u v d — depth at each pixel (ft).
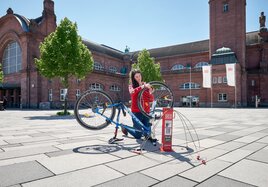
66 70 52.54
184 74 136.15
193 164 9.84
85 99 14.39
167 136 12.45
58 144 14.21
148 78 116.26
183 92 136.26
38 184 7.34
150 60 118.73
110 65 162.40
